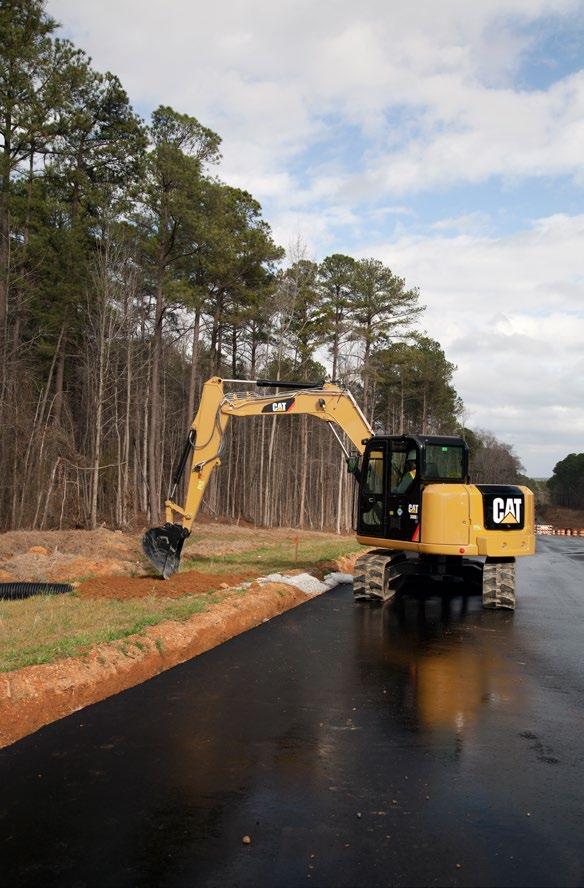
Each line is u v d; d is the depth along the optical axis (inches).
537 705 294.2
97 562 649.6
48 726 255.1
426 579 716.0
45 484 1042.7
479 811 193.5
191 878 157.3
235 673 333.7
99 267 1031.6
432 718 274.2
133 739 243.1
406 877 159.3
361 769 221.3
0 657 301.0
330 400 621.6
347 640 415.2
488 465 3927.2
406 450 562.6
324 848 171.5
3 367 965.2
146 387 1440.7
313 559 799.1
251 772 216.8
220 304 1429.6
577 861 167.6
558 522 3912.4
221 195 1159.6
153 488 1178.0
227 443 1829.5
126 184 1128.2
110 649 327.9
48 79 932.0
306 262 1446.9
